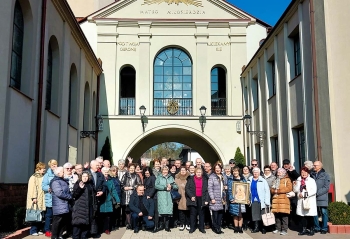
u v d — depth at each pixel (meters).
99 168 9.53
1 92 9.17
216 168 10.19
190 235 9.46
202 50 21.61
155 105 21.58
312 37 11.46
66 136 14.31
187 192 9.88
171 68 21.88
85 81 17.84
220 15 21.91
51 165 8.73
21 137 10.23
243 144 20.86
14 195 9.54
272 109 15.95
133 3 21.88
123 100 21.48
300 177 9.26
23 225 9.12
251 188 9.77
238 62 21.56
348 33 10.80
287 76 13.84
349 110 10.55
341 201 10.03
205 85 21.33
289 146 13.54
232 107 21.25
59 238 8.13
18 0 10.66
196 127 20.98
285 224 9.33
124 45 21.58
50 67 13.38
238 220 9.84
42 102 11.61
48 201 8.66
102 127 20.67
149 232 9.98
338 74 10.70
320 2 11.18
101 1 26.70
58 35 13.45
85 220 8.05
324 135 10.84
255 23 21.81
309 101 11.89
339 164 10.38
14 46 10.55
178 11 21.86
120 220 11.26
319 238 8.54
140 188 9.88
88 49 17.48
